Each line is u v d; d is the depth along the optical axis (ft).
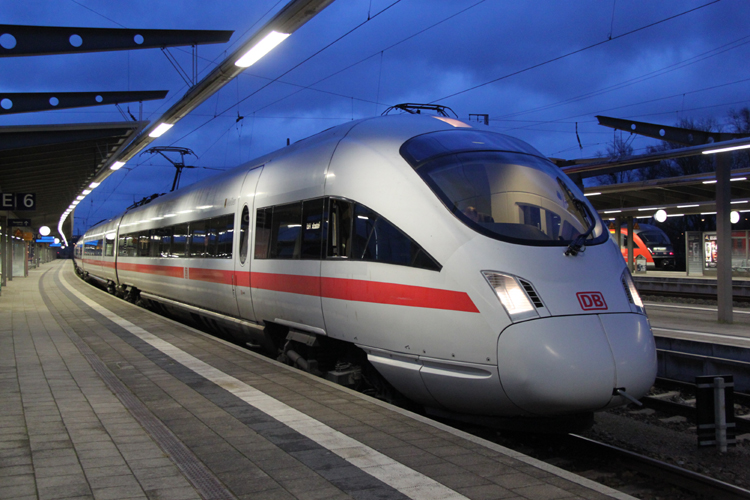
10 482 12.14
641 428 22.49
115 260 67.62
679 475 16.44
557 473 12.82
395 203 19.69
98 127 45.42
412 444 14.70
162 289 45.93
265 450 14.26
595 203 73.92
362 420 16.80
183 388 20.86
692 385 27.27
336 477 12.56
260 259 27.84
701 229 151.23
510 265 17.10
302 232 24.34
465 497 11.56
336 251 21.99
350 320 21.02
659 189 62.23
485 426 18.76
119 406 18.38
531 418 17.34
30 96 42.37
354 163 21.79
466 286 17.17
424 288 18.16
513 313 16.38
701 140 45.06
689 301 62.80
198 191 39.06
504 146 21.12
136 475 12.60
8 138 43.37
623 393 16.14
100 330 37.27
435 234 18.31
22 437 15.20
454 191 18.93
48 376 23.04
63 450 14.19
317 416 17.21
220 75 33.96
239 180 31.78
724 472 17.79
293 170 25.90
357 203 21.12
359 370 22.39
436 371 18.01
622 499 11.52
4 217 77.20
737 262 90.17
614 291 17.60
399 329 18.92
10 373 23.66
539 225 18.44
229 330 33.83
